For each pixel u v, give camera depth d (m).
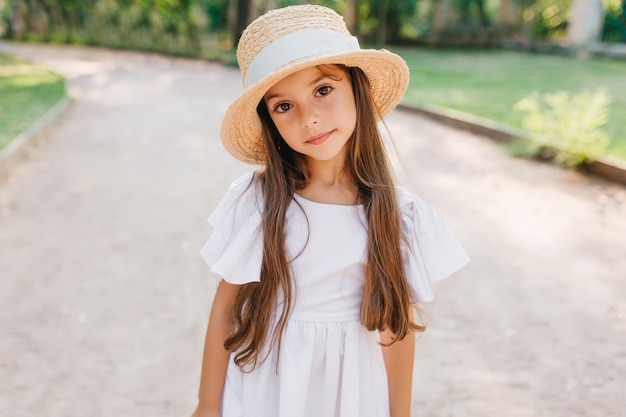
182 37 20.03
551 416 2.28
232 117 1.33
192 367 2.61
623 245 3.88
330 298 1.36
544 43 16.77
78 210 4.68
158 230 4.24
